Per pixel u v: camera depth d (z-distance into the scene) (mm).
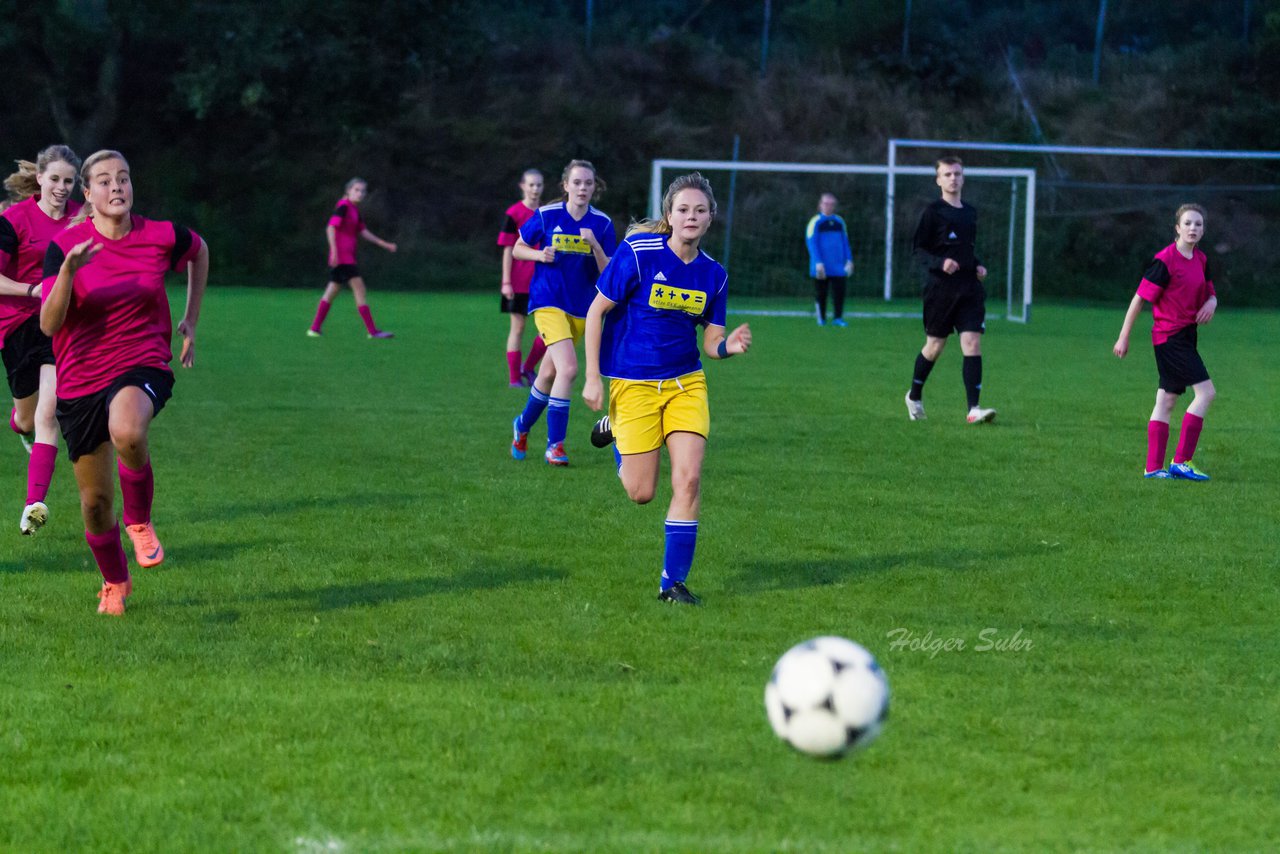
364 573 16906
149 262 14875
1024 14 110312
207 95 84625
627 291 15992
